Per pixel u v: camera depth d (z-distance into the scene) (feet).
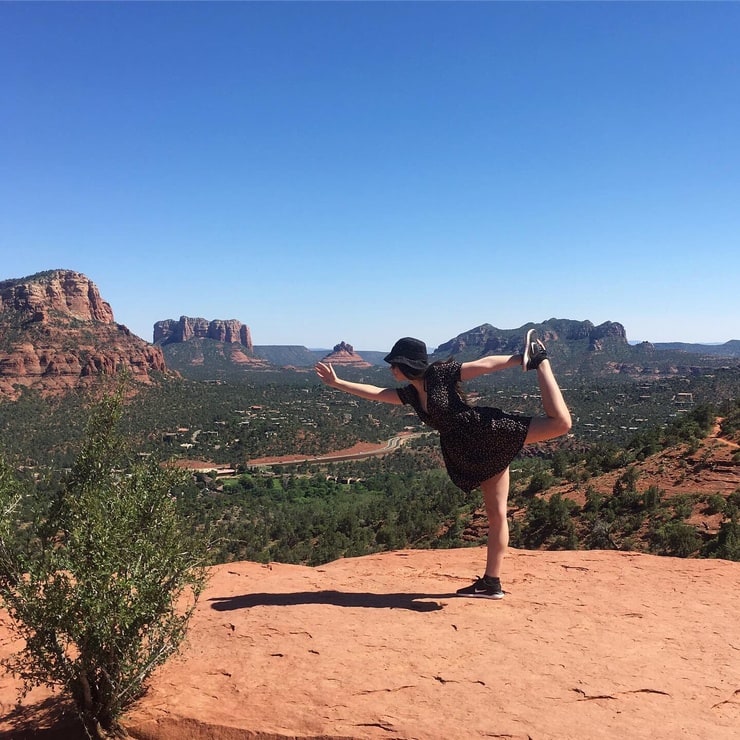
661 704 11.36
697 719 10.83
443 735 10.38
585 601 17.37
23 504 11.96
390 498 273.13
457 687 12.00
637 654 13.56
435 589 18.71
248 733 10.93
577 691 11.80
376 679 12.36
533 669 12.73
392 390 17.52
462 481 16.97
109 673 11.42
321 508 261.44
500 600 17.34
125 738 11.57
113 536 11.14
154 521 12.20
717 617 16.08
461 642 14.16
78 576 10.95
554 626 15.26
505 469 16.62
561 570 21.17
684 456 162.81
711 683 12.20
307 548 172.35
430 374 16.76
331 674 12.62
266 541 184.44
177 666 13.48
